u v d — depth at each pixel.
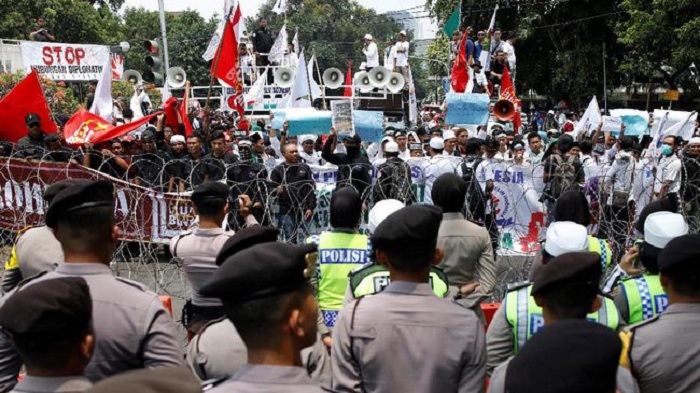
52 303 2.16
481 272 4.48
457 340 2.89
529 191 9.62
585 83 31.98
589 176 10.08
